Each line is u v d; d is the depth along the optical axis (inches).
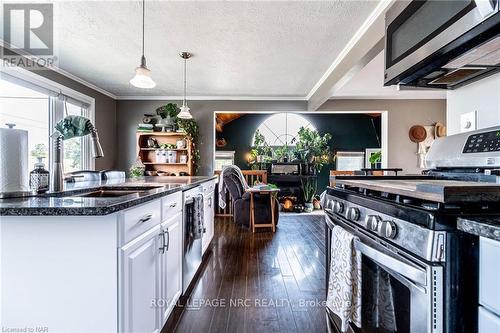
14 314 46.7
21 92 140.3
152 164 225.6
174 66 155.9
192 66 155.8
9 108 134.3
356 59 120.4
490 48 43.3
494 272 27.3
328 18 104.1
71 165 183.5
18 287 46.6
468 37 39.6
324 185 317.4
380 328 42.7
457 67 51.5
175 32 115.6
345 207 54.6
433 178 64.6
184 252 89.8
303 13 100.8
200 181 119.5
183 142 221.3
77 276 46.6
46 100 156.3
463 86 62.4
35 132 148.6
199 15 102.4
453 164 58.9
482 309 29.0
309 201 295.0
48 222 46.5
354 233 50.1
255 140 316.5
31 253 46.6
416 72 54.7
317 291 96.7
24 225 46.4
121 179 133.6
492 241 27.5
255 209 186.7
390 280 40.2
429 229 31.2
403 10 54.3
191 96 226.1
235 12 100.2
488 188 31.3
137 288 54.4
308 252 139.4
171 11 99.8
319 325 76.3
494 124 54.9
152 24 109.1
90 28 113.1
